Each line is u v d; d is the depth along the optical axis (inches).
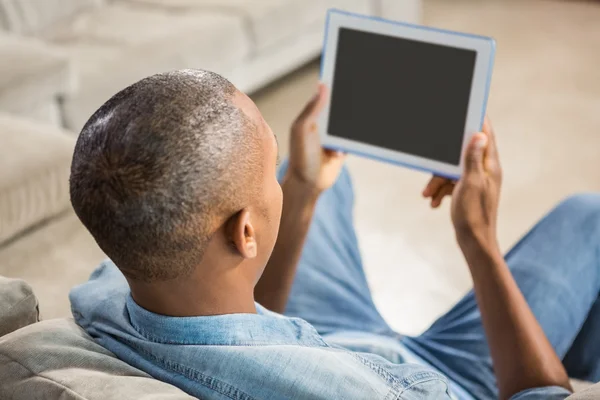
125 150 24.8
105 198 24.9
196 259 26.6
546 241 52.0
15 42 93.0
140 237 25.3
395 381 29.0
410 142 47.5
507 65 133.6
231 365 27.9
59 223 67.9
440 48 45.3
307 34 124.3
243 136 26.1
